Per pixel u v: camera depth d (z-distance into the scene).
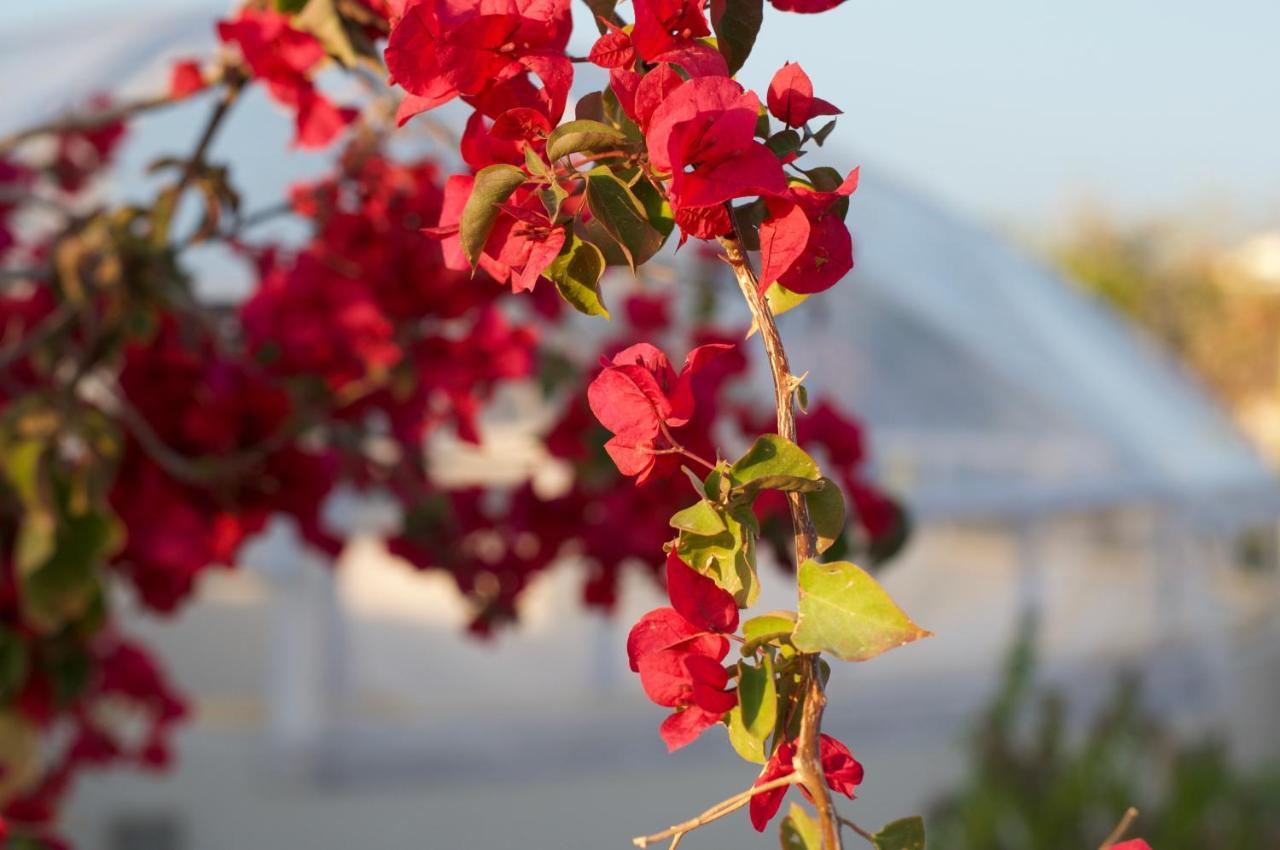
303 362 1.87
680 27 0.67
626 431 0.65
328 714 6.02
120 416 1.91
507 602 2.61
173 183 1.60
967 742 4.40
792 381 0.62
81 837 5.63
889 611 0.57
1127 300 18.44
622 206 0.66
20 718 1.84
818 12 0.70
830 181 0.68
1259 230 18.19
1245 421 17.05
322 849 5.76
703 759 6.46
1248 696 7.56
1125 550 7.43
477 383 2.07
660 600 6.58
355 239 1.80
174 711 3.44
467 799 6.04
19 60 6.34
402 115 0.69
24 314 2.15
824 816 0.58
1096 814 3.91
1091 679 6.99
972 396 6.68
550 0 0.68
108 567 2.17
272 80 1.34
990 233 8.27
